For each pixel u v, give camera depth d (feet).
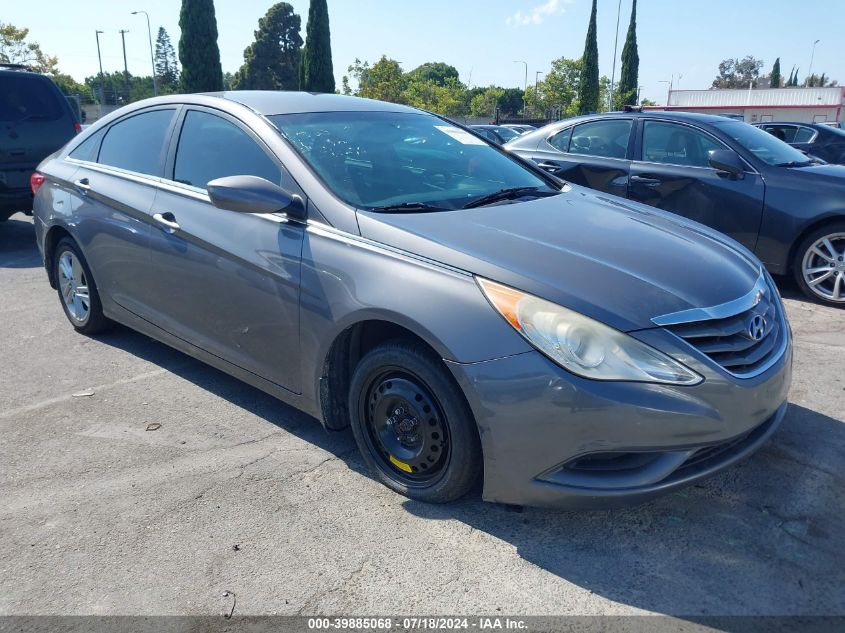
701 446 7.80
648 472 7.82
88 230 13.98
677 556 8.23
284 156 10.56
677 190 20.44
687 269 8.86
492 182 11.75
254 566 8.12
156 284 12.49
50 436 11.24
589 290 8.03
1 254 24.53
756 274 9.75
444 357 8.18
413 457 9.12
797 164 19.79
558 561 8.17
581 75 153.38
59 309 17.92
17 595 7.68
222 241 10.89
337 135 11.35
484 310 8.07
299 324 9.86
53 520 9.00
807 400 12.39
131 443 10.99
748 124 21.81
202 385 13.20
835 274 18.22
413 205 10.10
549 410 7.70
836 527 8.75
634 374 7.58
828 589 7.67
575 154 22.84
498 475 8.17
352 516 9.04
